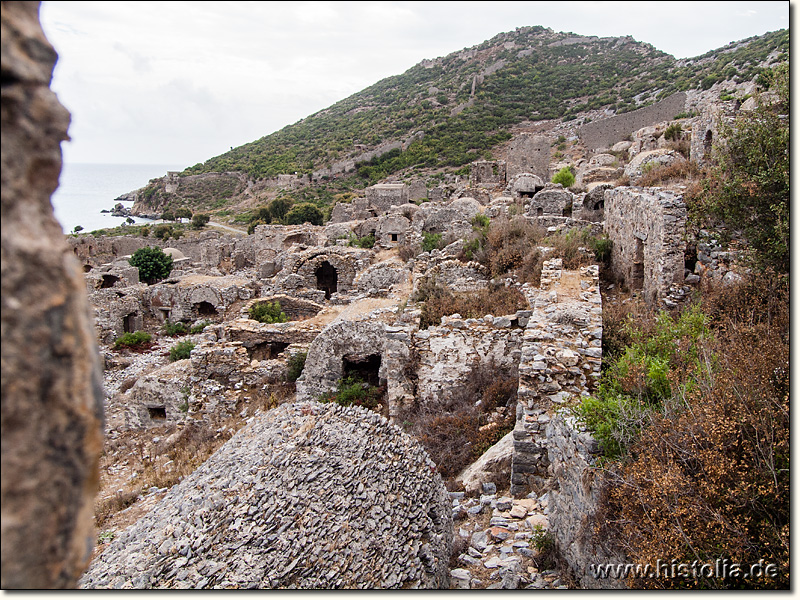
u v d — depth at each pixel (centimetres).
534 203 2992
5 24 200
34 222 203
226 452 884
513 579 746
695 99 5619
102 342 2812
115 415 1948
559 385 948
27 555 189
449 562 829
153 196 11306
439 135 9550
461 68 14350
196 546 623
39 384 194
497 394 1286
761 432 553
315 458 797
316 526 691
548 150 4319
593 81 10562
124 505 1262
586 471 661
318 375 1659
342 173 9644
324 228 4447
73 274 215
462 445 1194
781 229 1029
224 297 3148
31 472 190
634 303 1344
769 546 496
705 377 670
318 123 14888
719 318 1051
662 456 582
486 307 1473
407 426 1307
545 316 1134
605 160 3934
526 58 12988
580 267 1565
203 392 1769
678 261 1374
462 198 3566
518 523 886
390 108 13412
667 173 1945
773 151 1123
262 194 9931
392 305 1795
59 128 219
